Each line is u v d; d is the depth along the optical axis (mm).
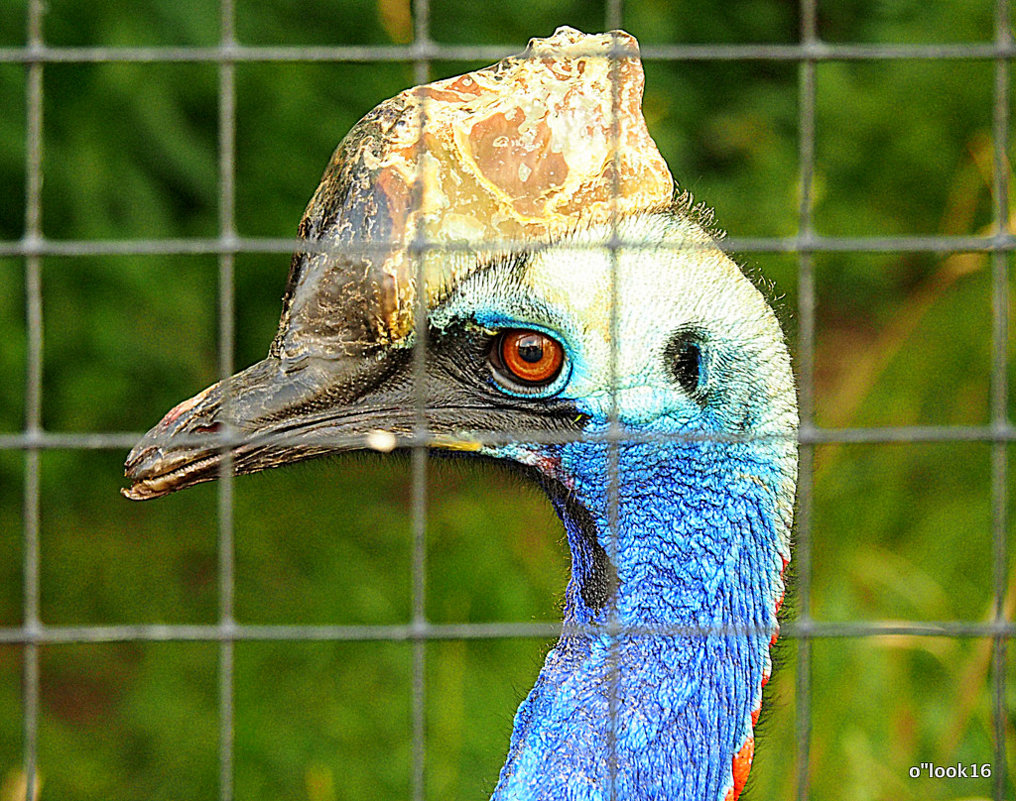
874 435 4180
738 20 15961
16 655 11164
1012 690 8078
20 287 12133
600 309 4570
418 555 4094
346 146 4621
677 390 4637
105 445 4141
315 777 8602
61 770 9680
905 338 10266
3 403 12023
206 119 12875
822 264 14609
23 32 11898
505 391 4672
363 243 4523
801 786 4242
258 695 9906
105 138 12188
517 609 9742
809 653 4250
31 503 4129
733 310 4605
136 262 12211
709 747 4707
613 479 4516
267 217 12969
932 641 8328
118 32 11984
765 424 4676
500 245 4391
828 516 9477
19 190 12078
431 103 4645
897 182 14938
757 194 14453
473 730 8859
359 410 4613
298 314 4590
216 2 12531
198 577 11586
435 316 4570
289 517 11875
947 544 9484
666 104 14211
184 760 9500
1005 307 4191
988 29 13906
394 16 9398
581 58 4766
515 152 4598
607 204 4602
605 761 4660
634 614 4777
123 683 10773
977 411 10102
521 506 10789
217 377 12914
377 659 9945
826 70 15055
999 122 4168
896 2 14352
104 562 11703
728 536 4734
